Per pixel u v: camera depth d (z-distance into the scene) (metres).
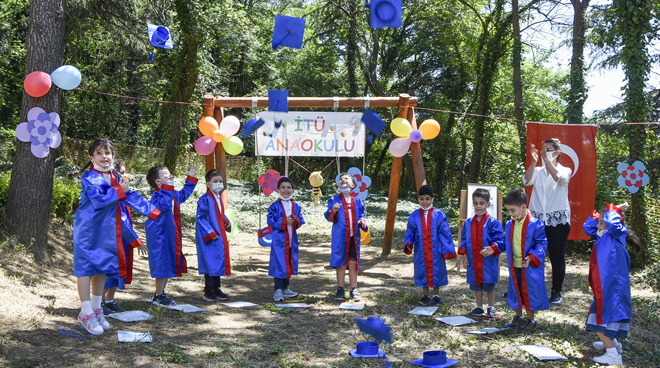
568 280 7.14
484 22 20.97
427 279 5.76
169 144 15.36
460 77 24.64
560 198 5.98
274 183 8.43
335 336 4.49
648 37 8.86
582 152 7.54
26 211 6.21
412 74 26.94
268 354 3.93
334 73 27.81
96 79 24.72
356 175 8.73
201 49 15.29
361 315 5.27
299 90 27.06
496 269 5.23
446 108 24.91
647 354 4.21
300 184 28.92
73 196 8.32
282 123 8.62
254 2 24.77
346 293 6.50
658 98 14.48
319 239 12.62
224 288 6.70
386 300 5.97
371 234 12.96
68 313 4.66
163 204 5.31
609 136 13.66
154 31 6.00
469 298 6.11
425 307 5.64
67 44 12.59
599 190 9.93
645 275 7.40
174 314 5.04
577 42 11.60
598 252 4.16
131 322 4.60
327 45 26.38
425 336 4.52
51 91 6.17
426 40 24.91
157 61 14.74
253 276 7.64
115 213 4.25
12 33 16.89
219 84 19.12
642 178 6.64
